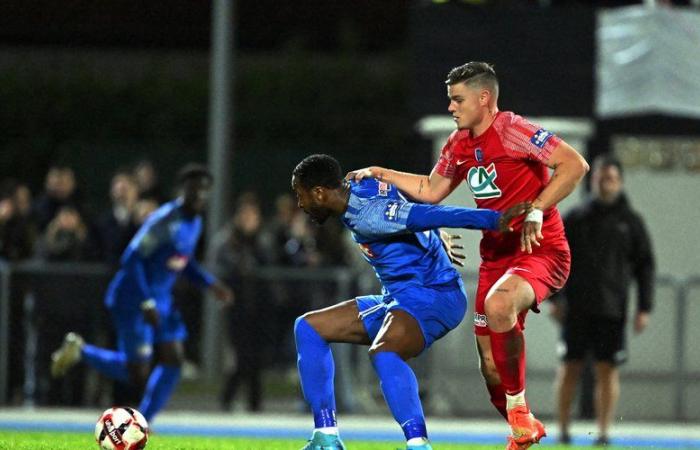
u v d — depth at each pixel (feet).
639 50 170.09
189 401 173.88
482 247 96.02
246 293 171.53
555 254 93.61
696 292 167.84
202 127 264.93
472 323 168.04
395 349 88.89
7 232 174.70
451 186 95.66
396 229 88.02
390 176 95.25
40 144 261.44
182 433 147.13
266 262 175.42
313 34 289.94
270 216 247.09
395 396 87.56
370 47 285.64
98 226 172.24
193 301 173.06
